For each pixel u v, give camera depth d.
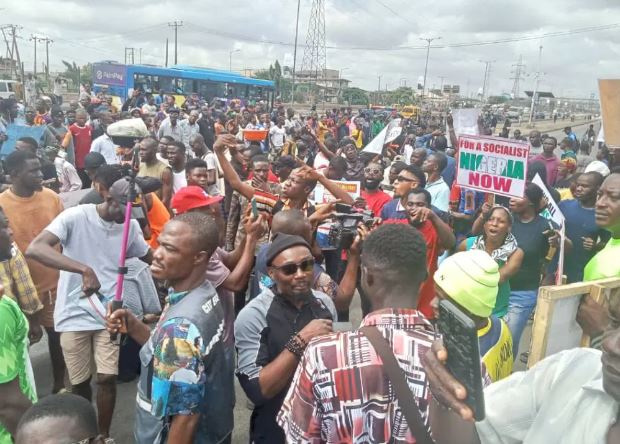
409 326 1.75
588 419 1.39
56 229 3.55
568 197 7.36
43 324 4.34
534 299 4.39
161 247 2.37
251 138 9.76
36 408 1.91
